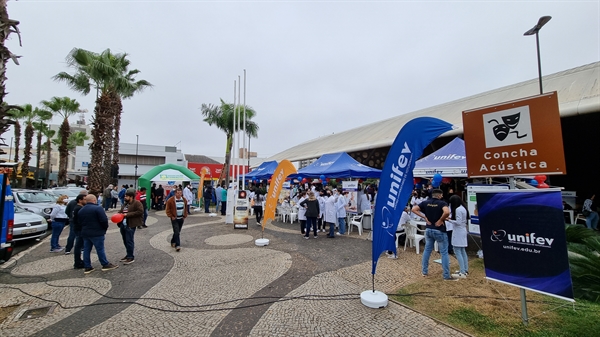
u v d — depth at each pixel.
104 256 6.06
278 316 3.93
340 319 3.82
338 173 11.98
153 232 10.55
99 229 5.96
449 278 5.29
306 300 4.43
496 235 3.82
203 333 3.52
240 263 6.46
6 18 4.45
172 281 5.36
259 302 4.38
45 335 3.51
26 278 5.62
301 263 6.41
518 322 3.66
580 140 12.91
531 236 3.50
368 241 8.78
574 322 3.63
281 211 13.28
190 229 11.15
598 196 12.16
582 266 4.45
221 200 15.80
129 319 3.90
